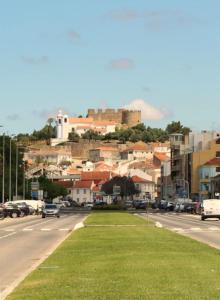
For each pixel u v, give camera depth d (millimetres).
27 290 19672
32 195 186000
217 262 27031
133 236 47469
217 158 199875
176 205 147000
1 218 102938
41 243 45219
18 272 27141
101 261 28156
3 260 32562
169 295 17641
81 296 17938
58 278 22344
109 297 17609
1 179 159375
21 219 101250
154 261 27453
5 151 171500
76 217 110750
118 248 35531
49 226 73875
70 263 28031
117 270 23906
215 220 91875
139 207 171875
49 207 111438
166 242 40625
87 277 22203
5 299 18078
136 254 31141
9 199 150375
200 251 33375
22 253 36844
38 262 29938
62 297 17844
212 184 188750
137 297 17469
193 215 121062
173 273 22766
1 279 24719
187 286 19328
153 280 20812
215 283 19984
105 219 90375
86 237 47656
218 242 43562
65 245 39969
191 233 55656
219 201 93000
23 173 176000
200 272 23062
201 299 16984
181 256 30094
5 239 49875
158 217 105938
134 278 21375
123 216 105688
